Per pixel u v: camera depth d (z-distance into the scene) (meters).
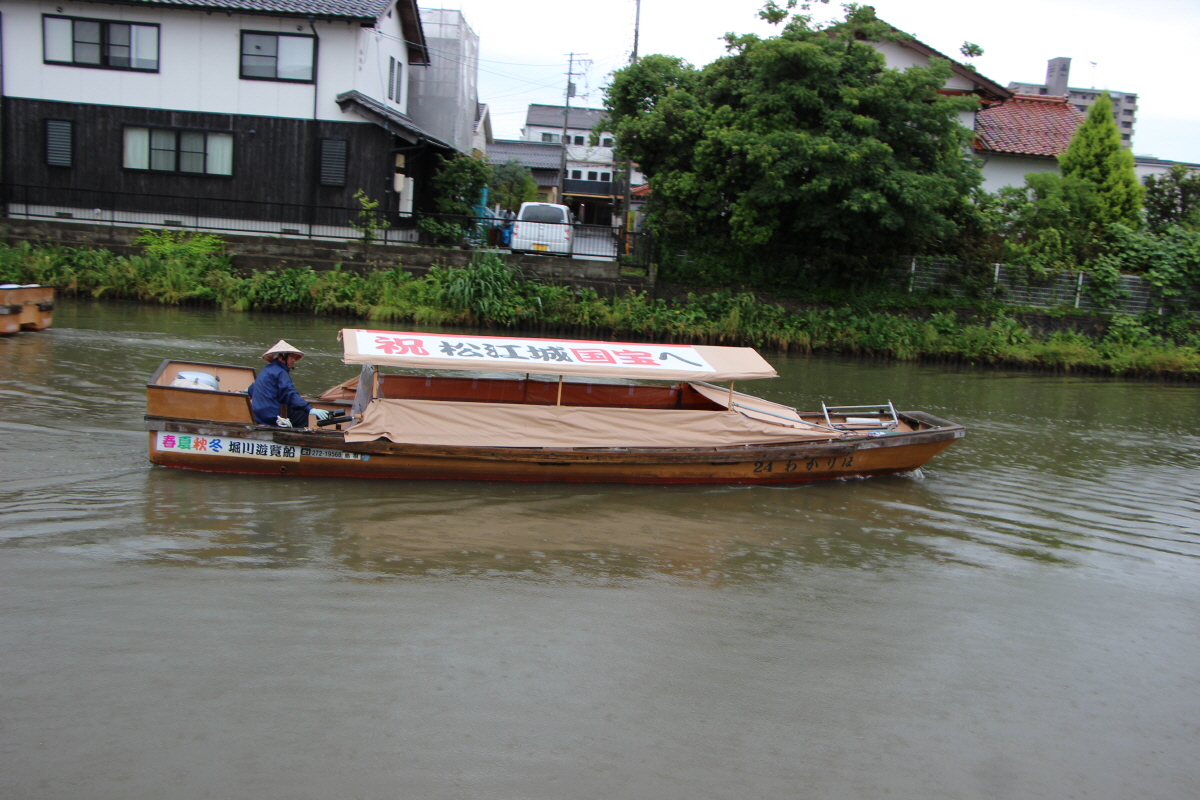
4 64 24.39
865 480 10.97
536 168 52.78
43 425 10.22
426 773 4.80
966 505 10.23
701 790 4.86
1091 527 9.73
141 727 5.00
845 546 8.65
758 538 8.68
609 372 9.50
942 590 7.78
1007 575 8.23
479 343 9.62
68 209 24.92
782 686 6.00
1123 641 7.07
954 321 23.78
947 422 11.20
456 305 22.20
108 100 24.64
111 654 5.68
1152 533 9.66
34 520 7.63
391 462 9.22
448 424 9.36
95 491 8.41
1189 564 8.80
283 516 8.17
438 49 30.94
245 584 6.77
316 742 4.99
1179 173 31.25
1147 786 5.26
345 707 5.32
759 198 22.09
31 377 12.49
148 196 24.97
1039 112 32.75
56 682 5.36
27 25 24.19
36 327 16.28
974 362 22.92
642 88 25.16
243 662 5.70
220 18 24.28
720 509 9.45
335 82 24.72
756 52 21.53
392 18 27.36
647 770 4.99
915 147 22.97
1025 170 30.41
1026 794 5.10
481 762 4.93
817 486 10.58
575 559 7.79
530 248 24.61
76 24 24.25
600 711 5.52
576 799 4.70
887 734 5.56
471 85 33.94
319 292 22.19
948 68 22.44
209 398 8.88
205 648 5.84
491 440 9.44
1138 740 5.73
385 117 24.41
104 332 16.84
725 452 9.88
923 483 11.04
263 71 24.64
